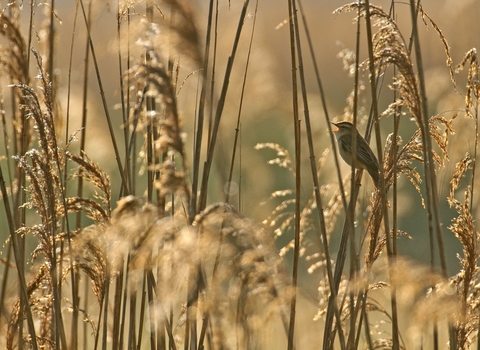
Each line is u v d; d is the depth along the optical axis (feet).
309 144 54.90
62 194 57.57
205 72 54.13
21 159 57.88
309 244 75.72
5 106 81.15
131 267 43.78
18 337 62.28
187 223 45.93
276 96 119.65
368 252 60.90
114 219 46.32
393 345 55.06
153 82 46.29
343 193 52.95
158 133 60.59
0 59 67.56
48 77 71.26
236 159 115.75
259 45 121.70
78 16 72.49
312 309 83.20
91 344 81.92
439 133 61.52
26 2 69.72
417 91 51.98
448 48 59.77
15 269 72.64
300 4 53.42
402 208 97.50
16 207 67.97
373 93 53.16
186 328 53.78
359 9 54.70
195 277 46.75
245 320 41.98
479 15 109.09
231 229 42.50
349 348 54.29
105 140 97.81
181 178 45.44
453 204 63.10
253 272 41.19
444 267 50.42
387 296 78.02
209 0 55.57
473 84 59.36
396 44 52.29
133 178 62.64
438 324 51.90
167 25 50.80
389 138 62.13
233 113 114.93
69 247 56.80
